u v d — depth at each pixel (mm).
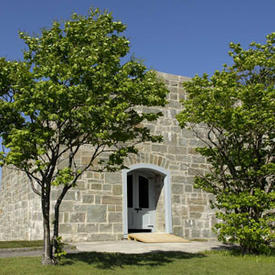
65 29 7656
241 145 9898
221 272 7016
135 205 13750
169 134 13945
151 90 7660
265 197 8961
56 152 7516
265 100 8656
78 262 7629
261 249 8836
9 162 6660
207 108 8922
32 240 11305
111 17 8141
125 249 9891
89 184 12062
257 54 9609
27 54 7617
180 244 11305
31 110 6539
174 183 13641
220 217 9273
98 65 7301
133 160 13062
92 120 6883
